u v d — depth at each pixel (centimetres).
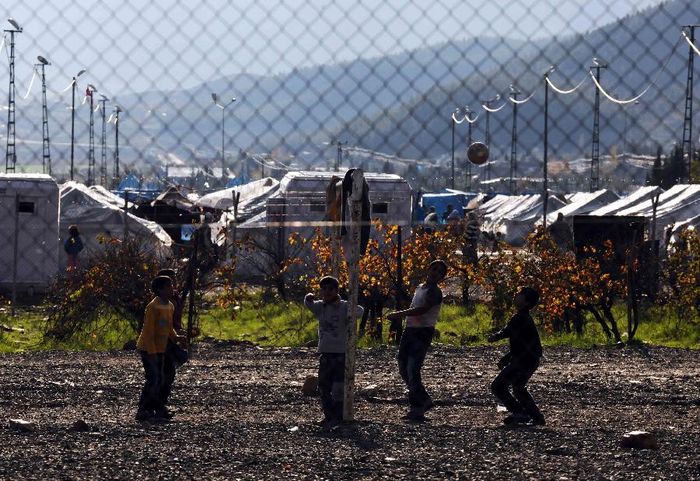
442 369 4050
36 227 7450
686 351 4741
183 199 8925
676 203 9975
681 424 2916
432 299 2984
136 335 5091
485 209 14462
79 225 8044
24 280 7450
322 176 7706
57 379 3666
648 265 5862
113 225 8012
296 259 6031
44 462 2277
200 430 2709
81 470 2206
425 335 3002
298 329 5359
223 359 4325
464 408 3178
